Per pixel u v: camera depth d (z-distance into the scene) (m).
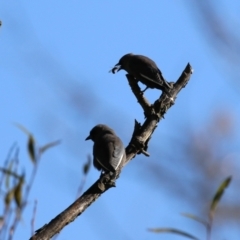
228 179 7.05
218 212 7.52
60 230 8.60
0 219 5.64
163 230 6.83
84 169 7.08
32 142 6.60
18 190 5.90
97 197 9.42
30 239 7.22
